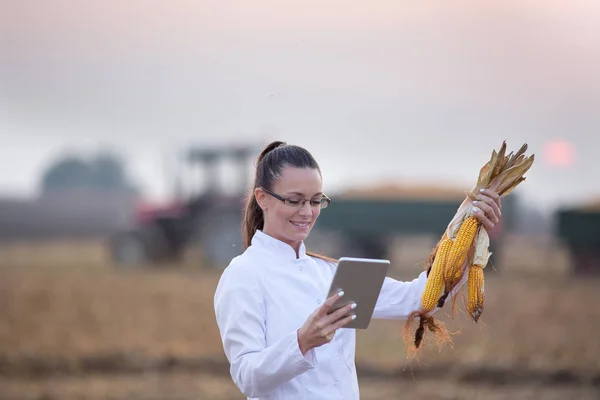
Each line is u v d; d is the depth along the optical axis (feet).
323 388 13.42
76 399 33.60
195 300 65.16
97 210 208.95
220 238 95.30
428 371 37.73
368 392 34.19
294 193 13.46
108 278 84.28
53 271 94.38
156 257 98.17
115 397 33.88
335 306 12.33
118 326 52.11
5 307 62.03
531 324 51.90
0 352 42.42
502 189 14.24
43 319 55.62
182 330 50.21
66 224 196.54
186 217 99.50
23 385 36.37
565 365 38.70
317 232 96.43
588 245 89.15
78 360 40.34
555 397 33.60
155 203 102.22
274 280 13.57
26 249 144.46
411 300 14.53
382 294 14.55
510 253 133.59
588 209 89.51
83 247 149.48
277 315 13.42
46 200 221.66
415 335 14.39
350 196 96.48
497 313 57.26
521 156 14.21
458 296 14.82
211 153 99.96
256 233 14.03
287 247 13.79
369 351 42.24
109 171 396.57
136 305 62.54
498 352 41.81
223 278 13.73
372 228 93.71
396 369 37.78
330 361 13.50
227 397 33.78
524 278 85.97
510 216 94.58
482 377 36.78
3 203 211.00
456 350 41.86
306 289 13.67
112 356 40.98
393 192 95.45
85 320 55.11
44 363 39.99
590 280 85.25
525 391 34.76
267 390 12.65
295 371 12.32
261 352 12.66
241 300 13.37
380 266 12.18
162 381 36.78
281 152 13.70
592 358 40.63
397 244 112.78
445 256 14.10
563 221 89.86
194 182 100.94
